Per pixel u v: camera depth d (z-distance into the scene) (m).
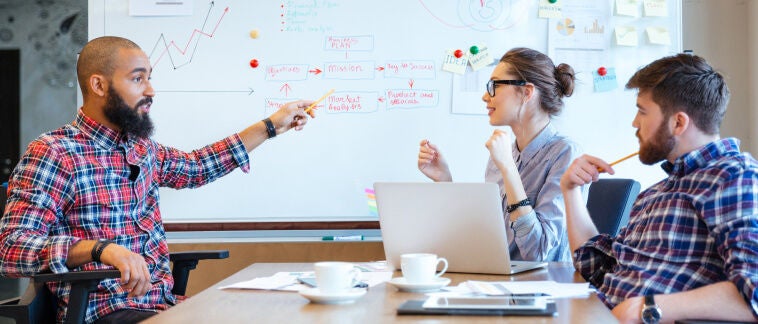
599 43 2.97
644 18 2.99
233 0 2.99
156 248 2.12
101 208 2.01
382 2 2.97
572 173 1.80
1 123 3.87
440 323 1.10
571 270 1.76
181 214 3.00
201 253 2.12
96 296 1.95
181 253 2.12
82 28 3.84
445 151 2.96
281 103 2.98
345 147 2.97
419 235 1.71
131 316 1.88
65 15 3.84
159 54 3.00
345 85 2.97
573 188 1.83
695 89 1.54
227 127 2.99
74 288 1.67
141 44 3.00
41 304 1.85
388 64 2.96
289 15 2.98
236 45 2.99
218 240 3.00
